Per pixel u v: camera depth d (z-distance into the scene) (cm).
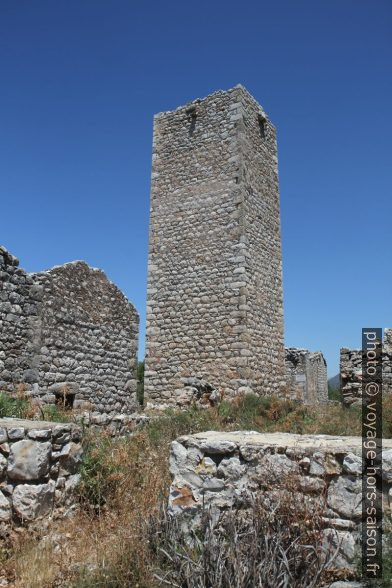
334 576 340
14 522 446
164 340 1557
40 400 941
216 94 1634
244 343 1419
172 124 1708
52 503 471
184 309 1542
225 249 1507
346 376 1249
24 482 454
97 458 544
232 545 335
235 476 399
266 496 374
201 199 1586
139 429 821
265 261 1597
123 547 384
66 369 1027
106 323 1174
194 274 1548
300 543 338
